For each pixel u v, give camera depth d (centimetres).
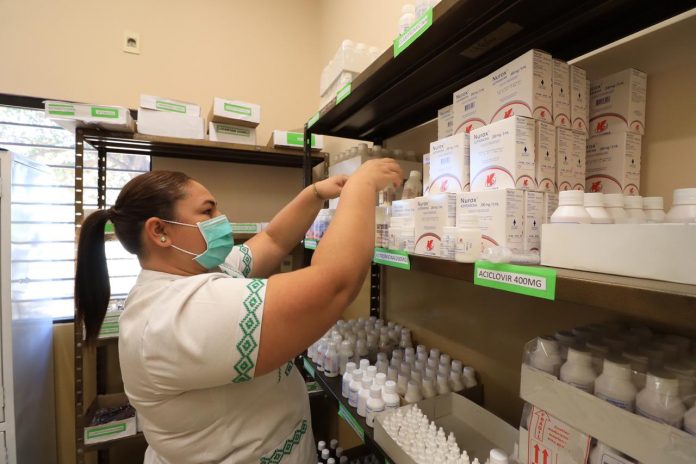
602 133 71
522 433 60
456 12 67
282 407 80
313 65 253
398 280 157
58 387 194
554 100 66
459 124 81
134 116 204
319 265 62
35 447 166
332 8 228
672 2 65
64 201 202
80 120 148
